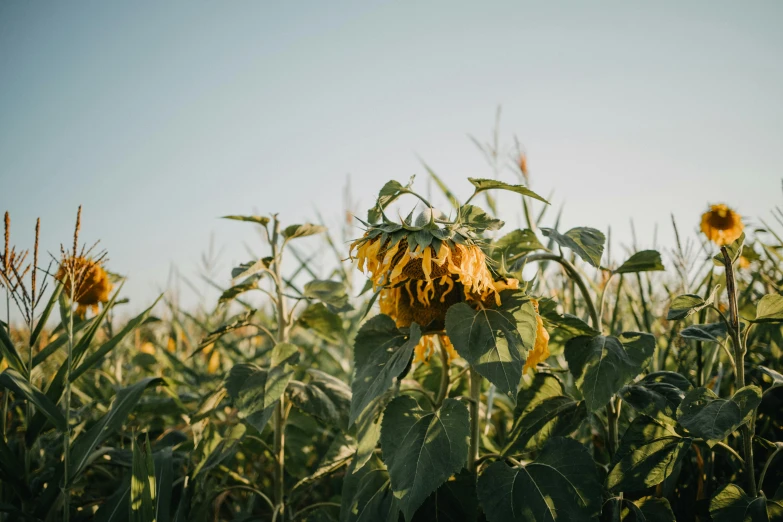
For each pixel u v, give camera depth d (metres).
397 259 2.02
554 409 2.26
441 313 2.14
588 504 1.77
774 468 2.21
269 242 2.72
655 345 1.95
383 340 2.17
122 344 4.13
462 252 1.90
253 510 2.94
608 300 3.14
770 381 2.42
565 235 2.21
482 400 3.00
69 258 2.40
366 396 1.92
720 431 1.60
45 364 3.65
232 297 2.67
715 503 1.77
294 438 3.02
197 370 4.23
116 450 2.66
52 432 3.23
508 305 1.96
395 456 1.84
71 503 2.62
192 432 2.85
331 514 2.73
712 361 2.44
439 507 1.98
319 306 2.84
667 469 1.91
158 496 2.25
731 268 1.89
